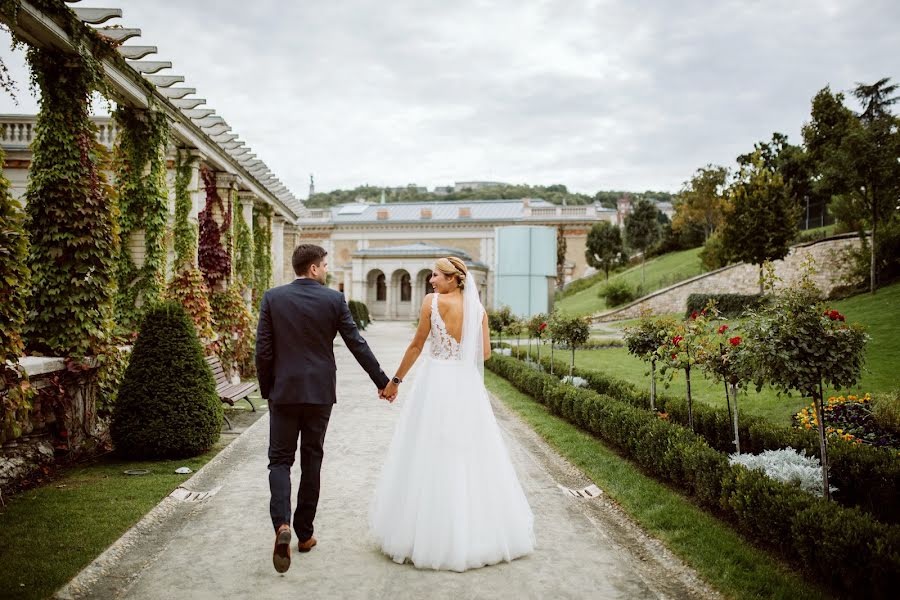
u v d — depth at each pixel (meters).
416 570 3.65
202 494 5.22
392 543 3.78
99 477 5.62
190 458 6.38
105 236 6.93
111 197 7.07
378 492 4.03
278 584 3.43
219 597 3.27
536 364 13.40
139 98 8.85
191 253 11.48
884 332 13.25
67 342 6.40
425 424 3.84
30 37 6.39
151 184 9.44
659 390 10.68
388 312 49.59
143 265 9.44
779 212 21.77
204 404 6.46
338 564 3.72
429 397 3.88
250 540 4.12
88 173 6.83
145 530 4.32
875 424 6.39
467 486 3.76
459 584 3.46
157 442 6.16
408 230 55.75
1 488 5.06
